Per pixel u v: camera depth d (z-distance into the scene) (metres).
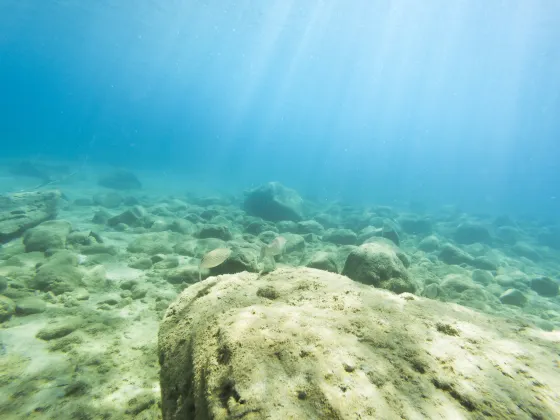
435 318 2.49
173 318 2.88
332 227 15.02
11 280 5.21
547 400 1.70
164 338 2.67
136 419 2.74
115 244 8.29
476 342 2.20
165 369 2.39
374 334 2.19
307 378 1.72
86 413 2.78
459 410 1.61
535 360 2.05
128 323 4.45
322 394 1.62
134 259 7.20
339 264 7.91
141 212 11.24
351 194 35.75
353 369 1.81
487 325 2.51
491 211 30.66
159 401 2.96
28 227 8.06
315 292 2.91
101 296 5.27
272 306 2.64
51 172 22.34
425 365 1.91
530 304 7.30
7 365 3.31
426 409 1.60
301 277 3.32
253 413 1.53
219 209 16.06
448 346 2.12
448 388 1.74
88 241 7.61
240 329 2.11
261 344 1.96
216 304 2.74
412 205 26.92
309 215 16.95
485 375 1.85
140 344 3.94
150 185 25.72
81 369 3.31
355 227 14.93
